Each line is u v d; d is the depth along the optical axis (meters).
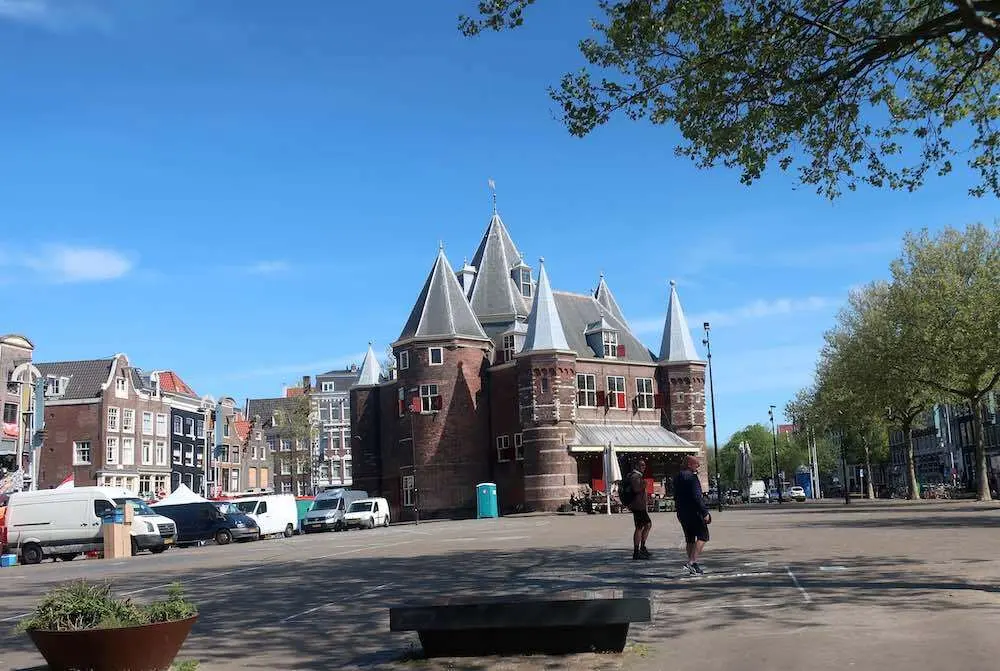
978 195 15.17
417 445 56.88
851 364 48.56
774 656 7.53
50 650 7.47
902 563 14.02
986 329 38.88
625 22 12.91
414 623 7.79
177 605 7.96
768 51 12.88
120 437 66.50
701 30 12.86
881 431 67.75
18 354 58.88
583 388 56.50
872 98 14.28
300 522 52.22
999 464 71.75
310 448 86.31
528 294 63.59
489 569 16.30
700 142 14.03
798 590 11.31
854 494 93.19
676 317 61.91
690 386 60.59
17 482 53.69
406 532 36.12
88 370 67.00
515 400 55.91
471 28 13.01
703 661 7.52
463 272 64.19
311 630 10.30
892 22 13.22
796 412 69.62
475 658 8.06
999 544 16.95
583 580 13.60
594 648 8.02
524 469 53.41
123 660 7.45
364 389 64.50
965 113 14.79
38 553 32.75
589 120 13.86
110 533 31.91
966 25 11.09
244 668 8.27
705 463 60.34
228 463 85.12
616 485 52.28
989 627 8.33
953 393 45.75
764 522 29.72
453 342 57.31
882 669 6.88
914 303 42.53
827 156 14.57
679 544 20.36
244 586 15.62
